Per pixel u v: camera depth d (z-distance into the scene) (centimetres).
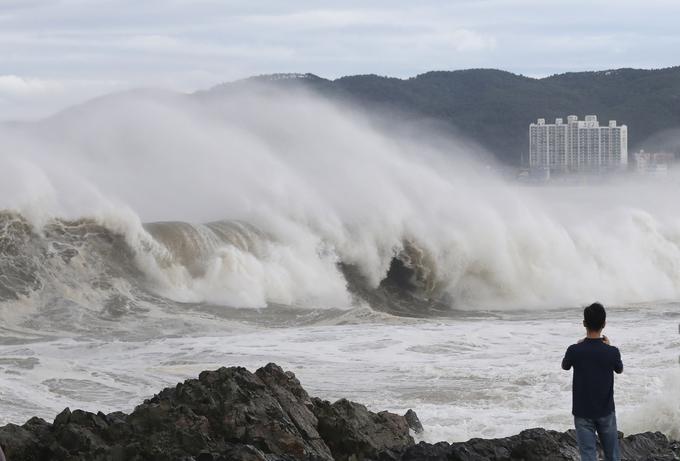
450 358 3994
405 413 2978
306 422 2489
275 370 2667
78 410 2473
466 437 2723
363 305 6353
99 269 5462
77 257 5431
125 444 2342
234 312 5441
